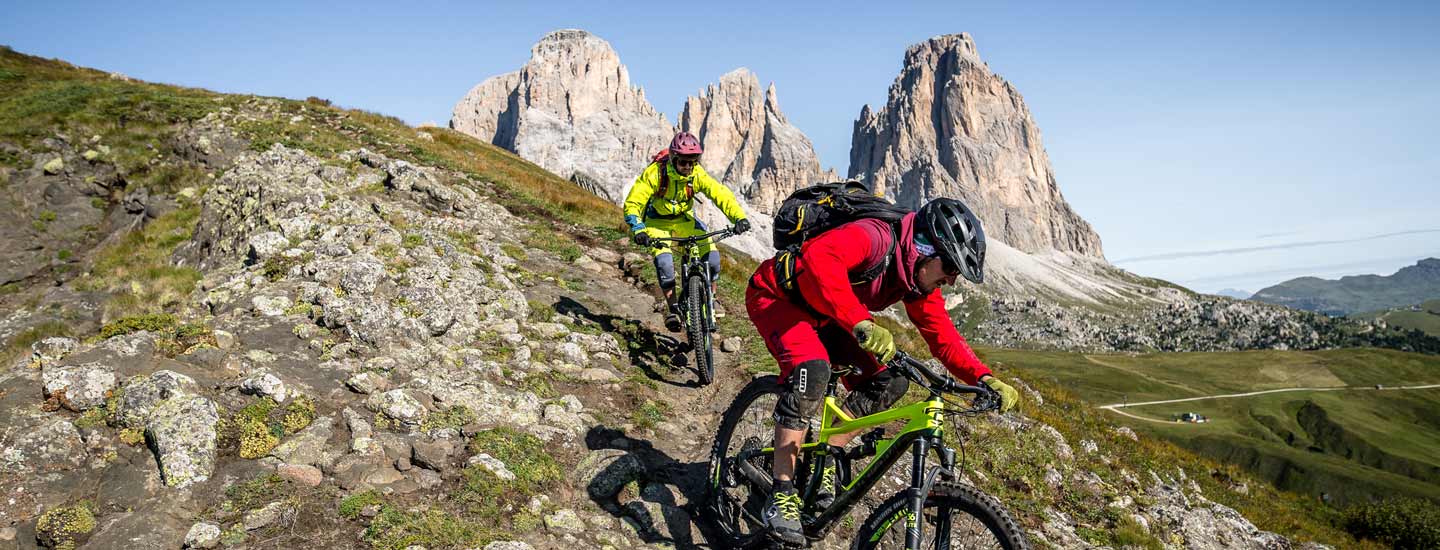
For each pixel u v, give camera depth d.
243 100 30.00
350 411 5.45
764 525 4.41
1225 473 16.47
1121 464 11.11
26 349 15.33
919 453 3.61
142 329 6.10
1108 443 12.89
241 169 17.20
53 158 23.16
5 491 4.22
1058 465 9.23
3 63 38.25
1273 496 16.78
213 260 15.73
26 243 20.25
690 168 8.54
